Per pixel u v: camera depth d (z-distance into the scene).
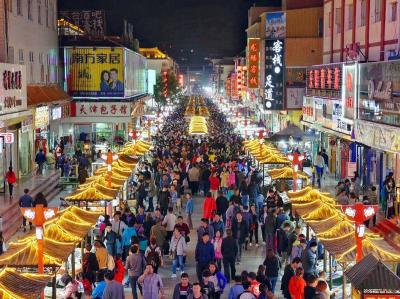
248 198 34.00
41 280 15.76
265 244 29.25
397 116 32.31
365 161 41.66
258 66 85.12
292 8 75.50
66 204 30.52
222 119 106.69
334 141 51.19
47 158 53.50
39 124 48.97
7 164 42.72
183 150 50.69
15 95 39.47
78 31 71.19
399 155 35.16
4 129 39.88
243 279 18.00
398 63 32.12
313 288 18.05
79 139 67.56
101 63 64.38
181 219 26.53
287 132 50.31
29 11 50.84
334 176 50.69
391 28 39.62
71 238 20.53
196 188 42.38
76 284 20.50
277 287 23.48
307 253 21.31
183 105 163.62
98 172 34.50
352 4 48.84
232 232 25.86
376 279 13.96
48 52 58.28
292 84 69.38
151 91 124.12
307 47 69.00
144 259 22.19
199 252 22.34
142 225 26.59
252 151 46.22
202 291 17.47
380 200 37.50
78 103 63.88
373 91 36.59
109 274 18.55
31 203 32.09
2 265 17.97
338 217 22.08
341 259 18.64
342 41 52.00
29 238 19.91
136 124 79.56
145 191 34.94
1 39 42.50
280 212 26.66
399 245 25.00
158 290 19.44
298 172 36.31
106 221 25.69
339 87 45.69
